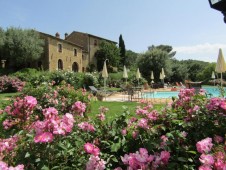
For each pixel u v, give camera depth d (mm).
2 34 36625
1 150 2316
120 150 2490
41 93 7055
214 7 3076
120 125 2762
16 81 24984
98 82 29219
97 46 53500
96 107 11211
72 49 45000
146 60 44562
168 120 2947
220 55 14203
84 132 2676
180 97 3355
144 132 2576
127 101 16359
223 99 3020
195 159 2348
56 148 2078
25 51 36156
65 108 6891
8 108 4309
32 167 2018
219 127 2816
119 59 55719
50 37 39688
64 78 24203
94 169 2068
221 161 1866
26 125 3289
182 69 50875
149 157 2053
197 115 2928
